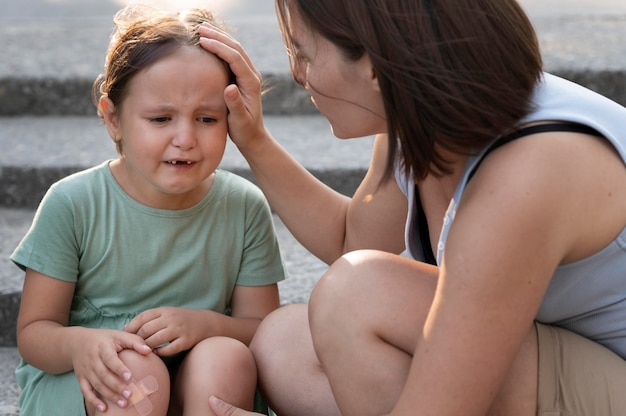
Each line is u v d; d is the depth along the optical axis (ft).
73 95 12.71
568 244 5.06
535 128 5.08
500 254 4.86
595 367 5.64
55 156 11.02
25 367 7.06
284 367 6.57
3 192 10.87
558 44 13.46
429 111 5.02
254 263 7.32
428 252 6.52
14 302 8.73
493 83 5.00
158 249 6.93
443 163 5.28
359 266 5.84
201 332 6.66
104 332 6.33
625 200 5.20
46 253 6.68
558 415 5.58
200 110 6.47
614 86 11.75
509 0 5.22
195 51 6.48
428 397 5.04
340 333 5.74
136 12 6.95
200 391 6.24
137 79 6.40
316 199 7.18
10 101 12.75
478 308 4.93
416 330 5.64
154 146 6.43
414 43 4.97
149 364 6.20
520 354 5.65
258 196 7.37
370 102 5.48
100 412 6.13
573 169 4.99
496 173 4.98
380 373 5.64
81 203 6.81
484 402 5.08
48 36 15.33
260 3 20.16
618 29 14.82
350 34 5.16
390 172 5.35
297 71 5.76
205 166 6.59
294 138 11.72
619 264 5.39
